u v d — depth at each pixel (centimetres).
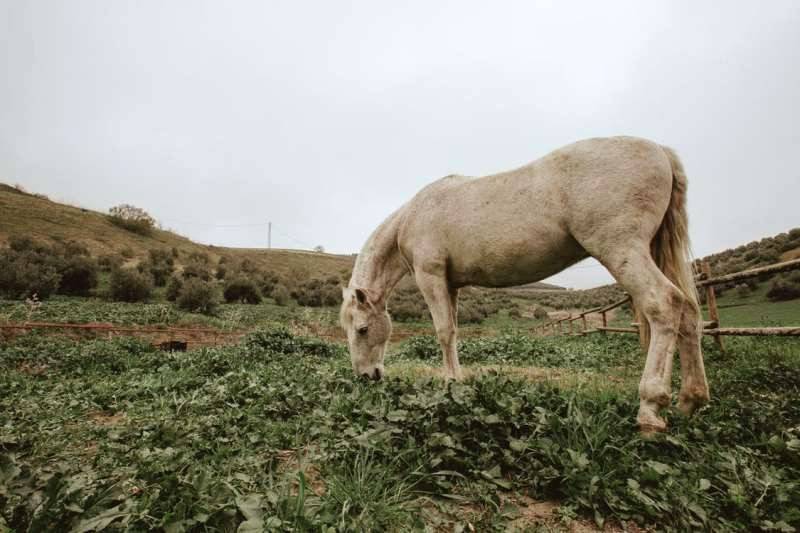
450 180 443
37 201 5353
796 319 1138
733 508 189
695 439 259
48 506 155
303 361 783
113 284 2289
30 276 2008
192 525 163
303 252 9844
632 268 295
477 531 180
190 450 263
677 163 328
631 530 181
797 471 215
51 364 709
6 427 320
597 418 270
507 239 368
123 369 708
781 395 361
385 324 511
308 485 220
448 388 295
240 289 2939
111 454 269
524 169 369
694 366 304
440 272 438
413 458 229
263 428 302
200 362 655
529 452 230
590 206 315
